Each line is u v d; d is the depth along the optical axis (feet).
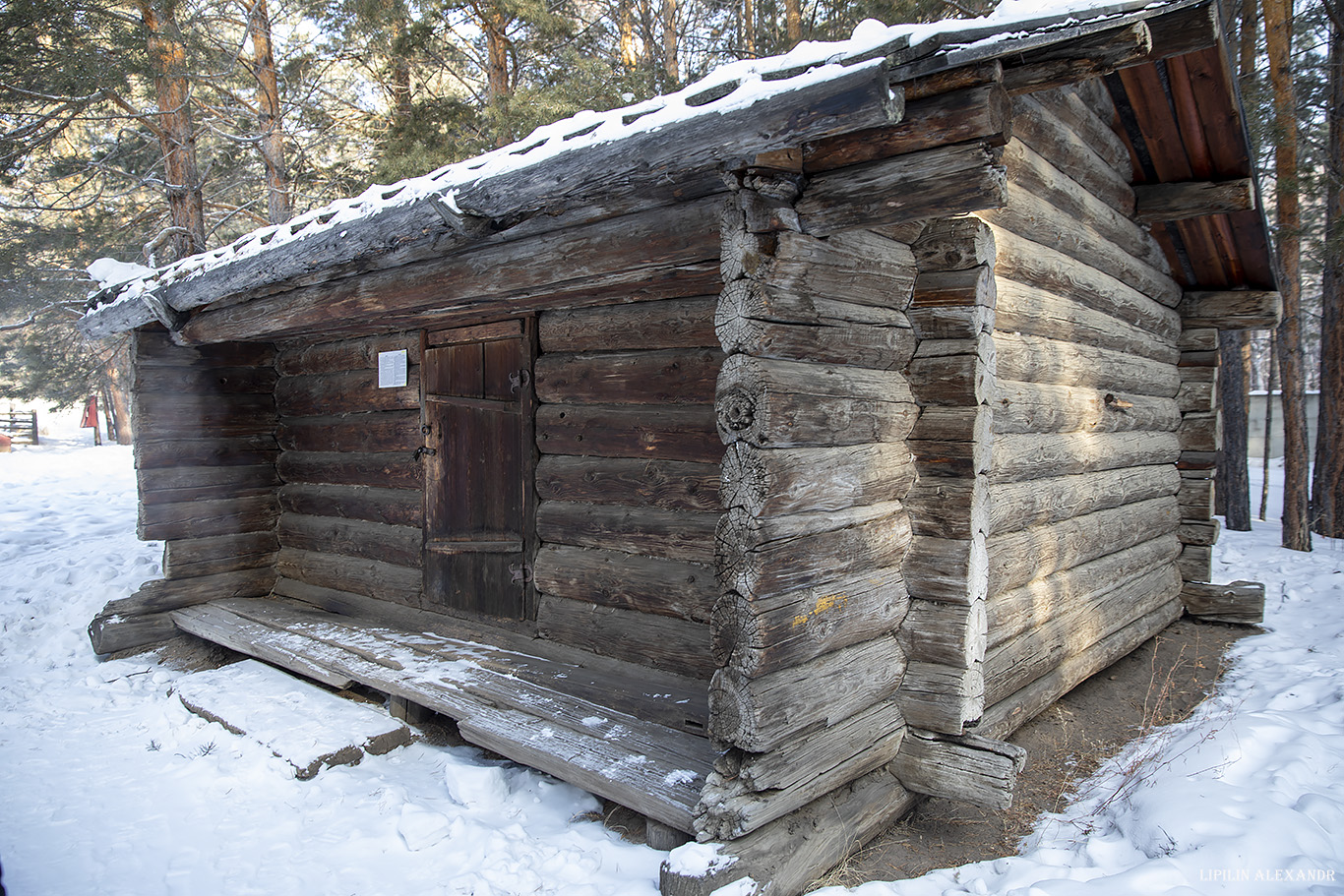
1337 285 31.32
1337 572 25.71
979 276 10.93
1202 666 17.58
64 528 33.78
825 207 9.22
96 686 18.13
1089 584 15.84
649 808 9.93
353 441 19.97
